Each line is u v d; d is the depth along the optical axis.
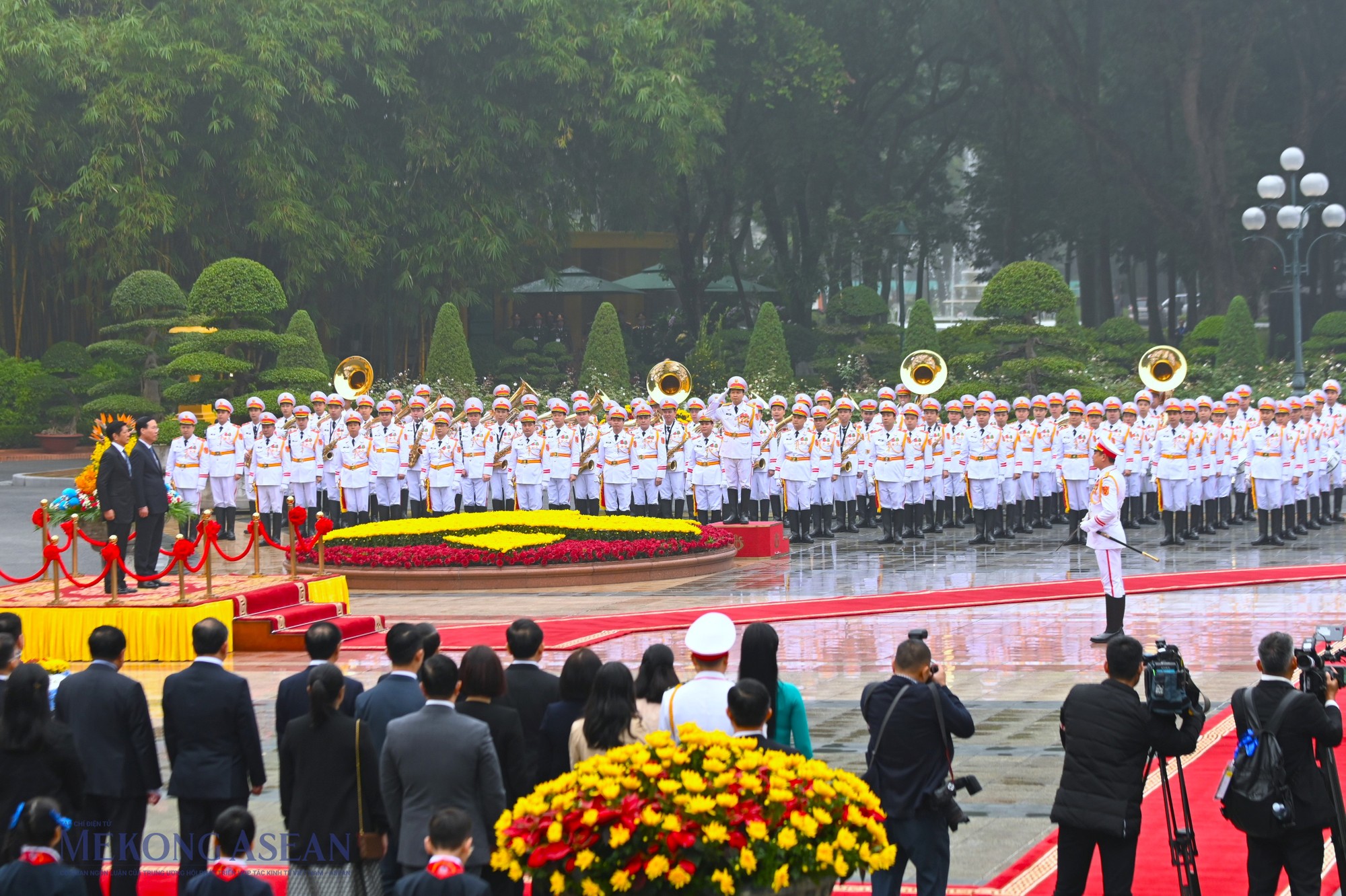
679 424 30.50
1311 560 25.22
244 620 17.70
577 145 52.94
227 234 47.84
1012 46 55.19
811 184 62.81
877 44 59.09
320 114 46.84
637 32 48.16
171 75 43.03
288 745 8.33
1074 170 62.84
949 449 30.53
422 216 49.41
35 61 41.97
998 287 41.75
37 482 37.00
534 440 29.66
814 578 23.80
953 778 8.59
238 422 36.00
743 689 7.27
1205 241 54.53
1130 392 41.94
